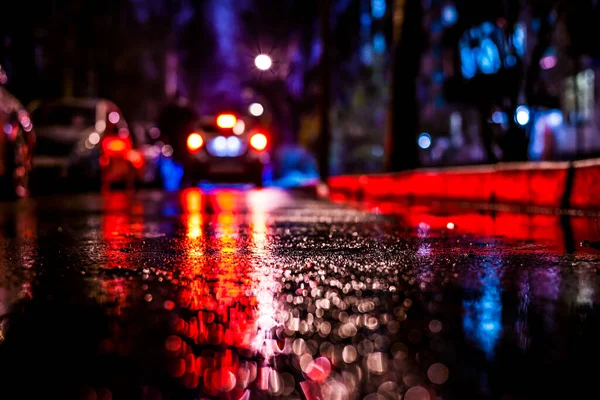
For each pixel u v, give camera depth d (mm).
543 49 11570
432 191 13203
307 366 2275
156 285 3834
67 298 3453
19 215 9688
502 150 12055
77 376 2203
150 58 37219
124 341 2625
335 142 35781
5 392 2061
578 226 7484
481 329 2789
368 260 4844
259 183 20406
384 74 33625
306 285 3834
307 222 8430
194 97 43375
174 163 22188
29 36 21562
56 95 24984
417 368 2248
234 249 5539
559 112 20438
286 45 33281
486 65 12047
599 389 2057
